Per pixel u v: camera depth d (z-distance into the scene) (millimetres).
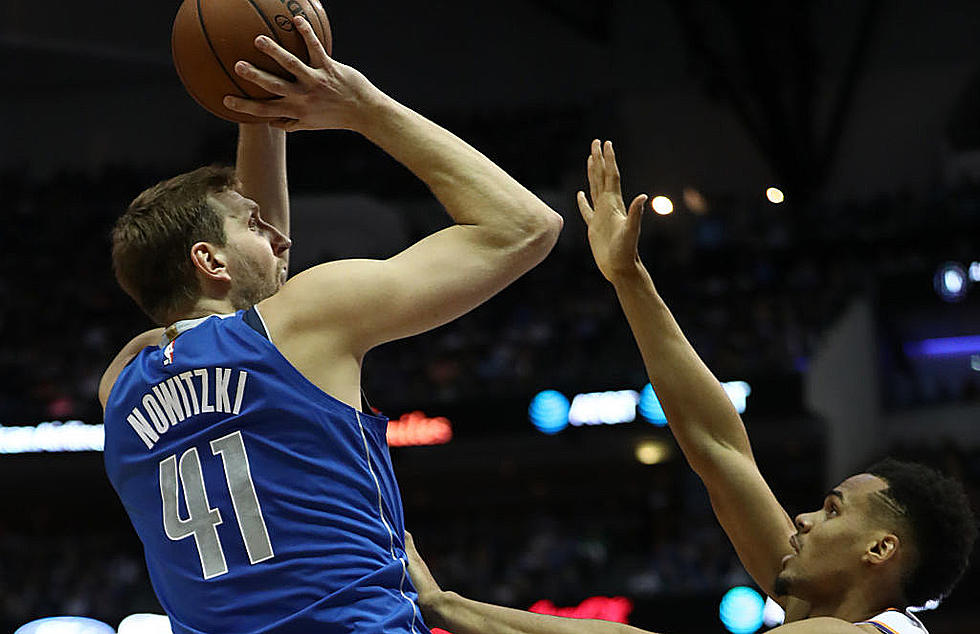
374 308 1896
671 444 18031
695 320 19703
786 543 2635
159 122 23203
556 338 19266
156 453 1938
